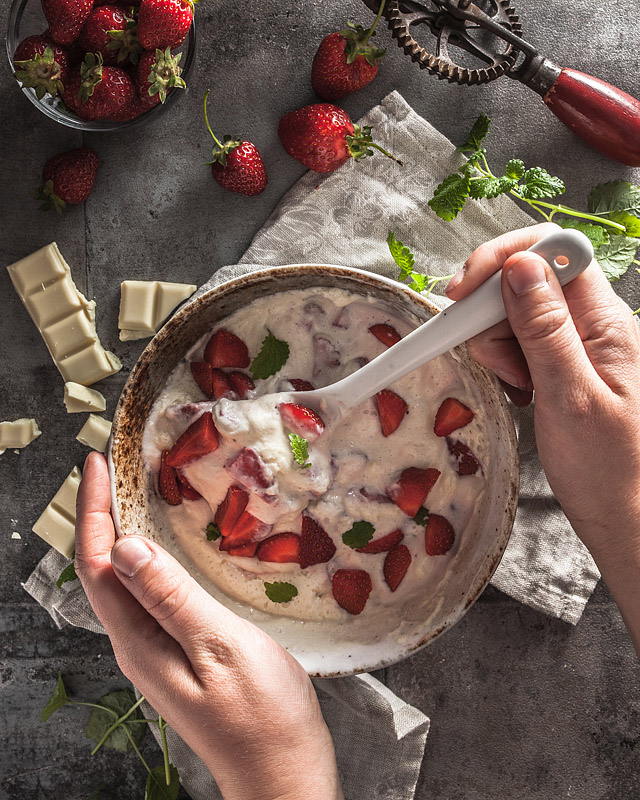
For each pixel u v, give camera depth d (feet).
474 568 1.77
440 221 2.02
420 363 1.66
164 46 1.88
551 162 2.05
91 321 2.06
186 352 1.84
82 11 1.84
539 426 1.69
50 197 2.00
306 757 1.68
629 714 2.08
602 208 1.99
